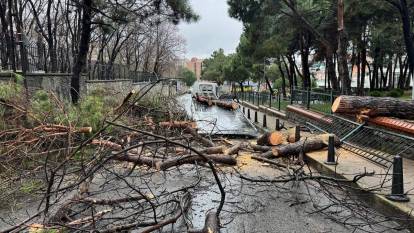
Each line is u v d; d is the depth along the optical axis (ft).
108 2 49.57
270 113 83.46
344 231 17.10
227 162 27.50
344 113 34.60
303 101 66.39
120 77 104.37
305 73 109.81
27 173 21.67
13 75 36.32
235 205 20.48
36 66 51.34
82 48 51.39
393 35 77.20
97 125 28.02
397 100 33.50
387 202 19.12
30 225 14.87
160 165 22.97
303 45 109.40
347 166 27.07
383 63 134.62
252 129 50.47
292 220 18.38
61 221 15.89
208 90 121.39
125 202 18.17
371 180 23.04
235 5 66.39
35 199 20.22
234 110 83.35
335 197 20.43
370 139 32.65
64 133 24.62
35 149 25.32
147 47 178.81
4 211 18.83
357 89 110.22
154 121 38.58
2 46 54.85
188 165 29.37
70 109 30.86
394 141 30.17
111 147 24.44
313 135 38.78
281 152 30.73
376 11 62.85
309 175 23.31
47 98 32.22
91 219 15.33
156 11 50.42
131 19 51.70
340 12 59.31
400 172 19.57
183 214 16.07
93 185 23.31
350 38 76.43
